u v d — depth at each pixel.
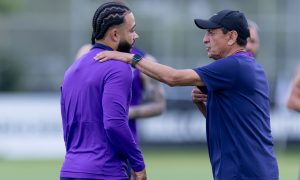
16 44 73.88
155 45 67.62
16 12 75.69
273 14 69.19
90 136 18.47
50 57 73.12
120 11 18.78
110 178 18.33
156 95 24.98
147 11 68.81
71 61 69.25
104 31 18.80
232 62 18.80
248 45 23.59
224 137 18.92
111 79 18.25
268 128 19.36
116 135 18.12
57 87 72.12
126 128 18.20
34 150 56.78
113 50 18.89
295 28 68.75
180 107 58.34
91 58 18.70
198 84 18.92
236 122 18.83
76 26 69.06
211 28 19.20
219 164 18.98
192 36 67.75
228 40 19.25
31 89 72.38
